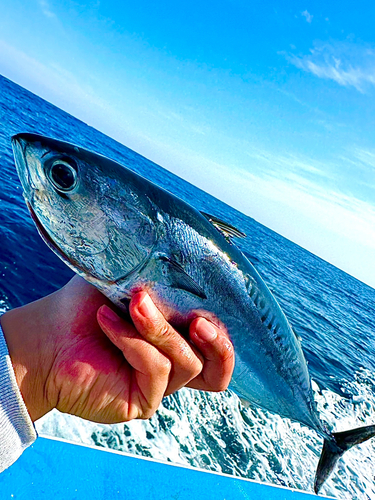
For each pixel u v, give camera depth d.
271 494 0.25
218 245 0.20
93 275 0.17
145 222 0.17
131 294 0.17
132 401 0.14
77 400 0.14
